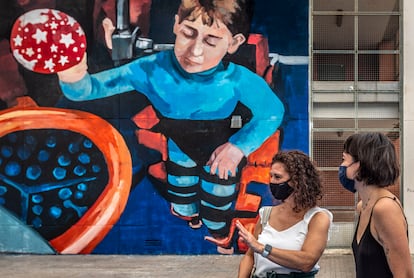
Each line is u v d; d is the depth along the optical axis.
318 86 12.05
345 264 10.58
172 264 10.70
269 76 11.71
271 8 11.73
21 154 11.66
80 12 11.77
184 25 11.70
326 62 12.03
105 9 11.74
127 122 11.70
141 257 11.38
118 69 11.73
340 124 12.01
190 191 11.61
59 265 10.58
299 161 3.54
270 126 11.68
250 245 3.47
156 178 11.65
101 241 11.65
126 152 11.67
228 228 11.57
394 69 12.00
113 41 11.73
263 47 11.72
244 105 11.68
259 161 11.64
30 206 11.65
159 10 11.73
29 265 10.58
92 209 11.65
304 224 3.53
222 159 11.61
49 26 11.74
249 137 11.65
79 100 11.73
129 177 11.65
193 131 11.66
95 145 11.70
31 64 11.72
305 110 11.71
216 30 11.70
